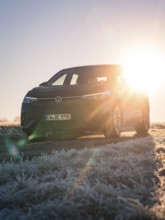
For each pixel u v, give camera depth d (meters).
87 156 5.08
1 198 3.12
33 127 8.06
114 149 5.67
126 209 2.55
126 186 3.25
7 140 8.74
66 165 4.45
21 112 8.21
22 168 4.21
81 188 3.01
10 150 6.76
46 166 4.36
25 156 5.87
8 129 11.46
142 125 10.21
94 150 5.27
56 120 7.82
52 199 3.07
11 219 2.67
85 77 8.81
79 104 7.73
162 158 5.03
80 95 7.79
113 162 4.49
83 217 2.64
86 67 9.20
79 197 2.88
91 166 4.31
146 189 3.18
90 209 2.76
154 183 3.40
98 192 3.02
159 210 2.58
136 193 3.11
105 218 2.63
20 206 3.04
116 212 2.62
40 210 2.69
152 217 2.49
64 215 2.63
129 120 9.14
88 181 3.50
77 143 7.68
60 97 7.85
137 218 2.49
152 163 4.54
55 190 3.21
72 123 7.77
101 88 8.03
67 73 9.09
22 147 7.25
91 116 7.71
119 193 2.99
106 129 8.09
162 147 5.91
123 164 4.36
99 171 3.89
